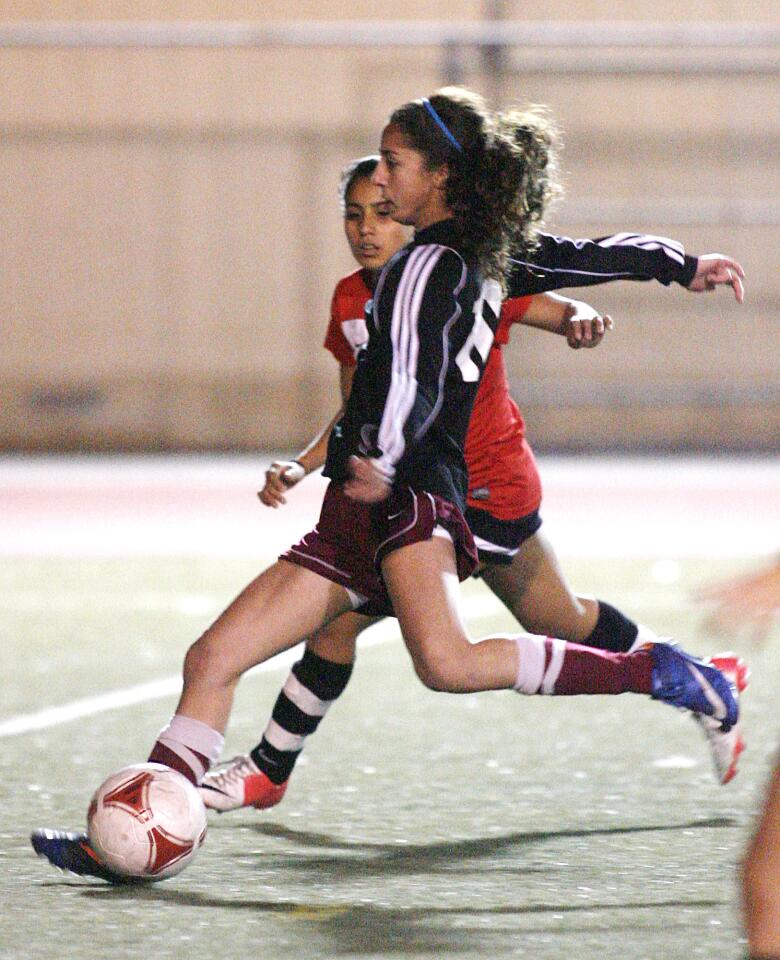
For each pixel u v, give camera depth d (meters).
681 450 70.19
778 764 11.36
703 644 30.30
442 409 14.99
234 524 49.41
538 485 18.22
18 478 61.62
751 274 70.25
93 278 70.56
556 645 15.62
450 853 16.78
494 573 18.53
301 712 18.12
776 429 70.56
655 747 22.34
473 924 14.17
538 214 15.86
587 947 13.48
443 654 14.81
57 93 69.81
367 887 15.46
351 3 69.69
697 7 69.62
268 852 16.88
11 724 23.88
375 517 15.19
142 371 70.75
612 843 17.16
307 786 20.05
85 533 47.59
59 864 15.40
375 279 18.09
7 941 13.73
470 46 68.38
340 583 15.48
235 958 13.23
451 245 15.11
